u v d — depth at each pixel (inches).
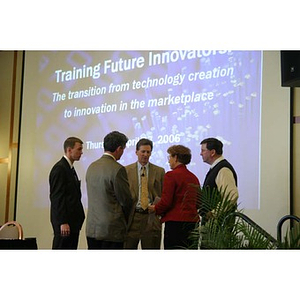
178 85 258.5
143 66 266.5
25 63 292.2
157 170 247.6
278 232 126.0
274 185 236.7
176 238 189.8
